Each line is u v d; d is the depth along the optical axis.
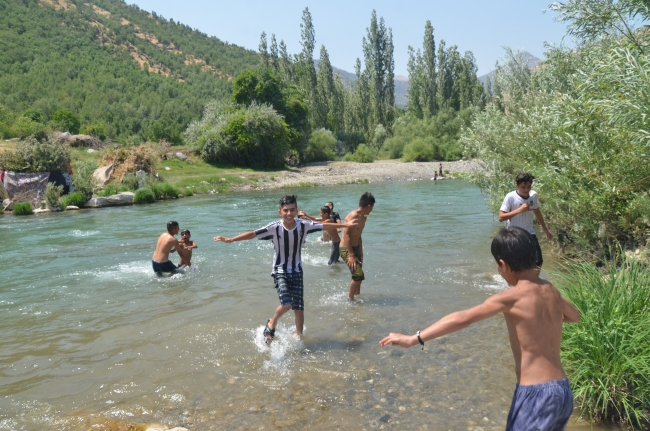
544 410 2.65
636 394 4.02
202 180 34.41
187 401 4.61
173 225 9.76
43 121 71.00
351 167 47.25
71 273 9.97
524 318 2.78
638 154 7.12
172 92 154.25
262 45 62.88
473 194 25.53
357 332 6.26
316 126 64.38
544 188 9.12
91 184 25.03
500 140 11.43
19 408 4.58
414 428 4.00
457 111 62.28
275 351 5.71
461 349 5.57
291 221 6.02
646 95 5.65
